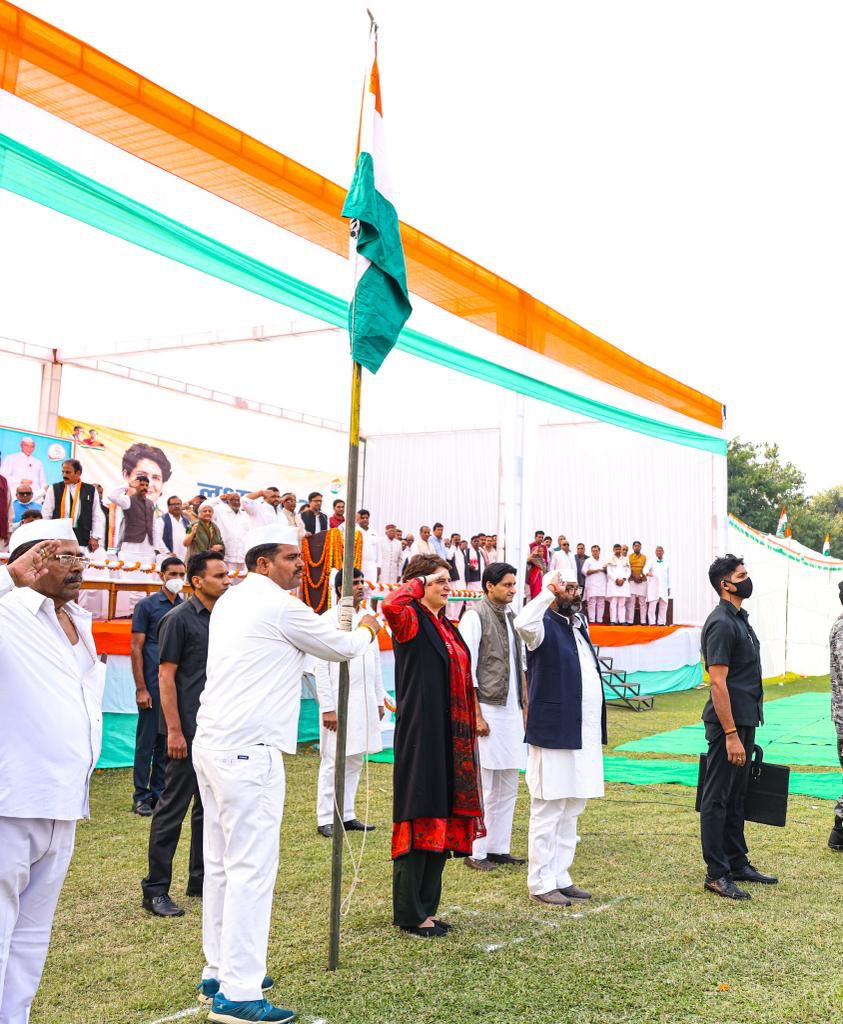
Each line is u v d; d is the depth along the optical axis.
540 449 21.16
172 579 6.78
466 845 4.37
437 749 4.24
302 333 11.63
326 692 6.25
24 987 2.85
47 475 12.39
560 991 3.59
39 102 4.84
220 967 3.32
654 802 7.25
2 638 2.77
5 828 2.71
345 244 6.78
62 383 13.22
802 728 11.59
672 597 19.61
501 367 8.63
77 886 4.93
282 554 3.75
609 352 10.43
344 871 5.29
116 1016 3.37
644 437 20.20
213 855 3.55
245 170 6.00
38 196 4.95
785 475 52.47
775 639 19.19
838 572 21.34
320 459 17.84
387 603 4.28
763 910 4.63
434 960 3.91
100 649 8.04
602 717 4.95
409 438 19.72
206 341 12.06
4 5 4.68
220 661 3.51
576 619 4.99
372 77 4.42
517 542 11.08
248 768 3.36
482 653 5.69
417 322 7.57
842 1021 3.35
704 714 5.09
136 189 5.34
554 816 4.78
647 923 4.42
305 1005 3.45
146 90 5.37
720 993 3.58
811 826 6.58
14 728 2.75
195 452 15.20
